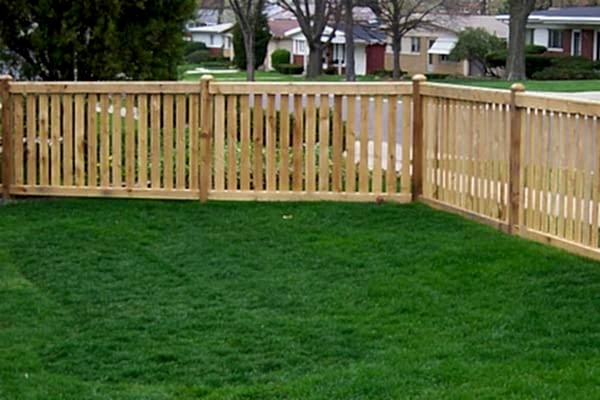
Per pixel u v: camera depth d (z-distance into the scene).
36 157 11.92
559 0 61.19
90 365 6.55
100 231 10.27
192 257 9.30
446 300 7.73
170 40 13.49
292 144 11.76
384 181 12.16
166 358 6.66
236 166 11.60
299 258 9.20
